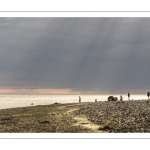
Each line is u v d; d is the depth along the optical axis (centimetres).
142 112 4125
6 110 5975
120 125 3016
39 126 3145
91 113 4403
